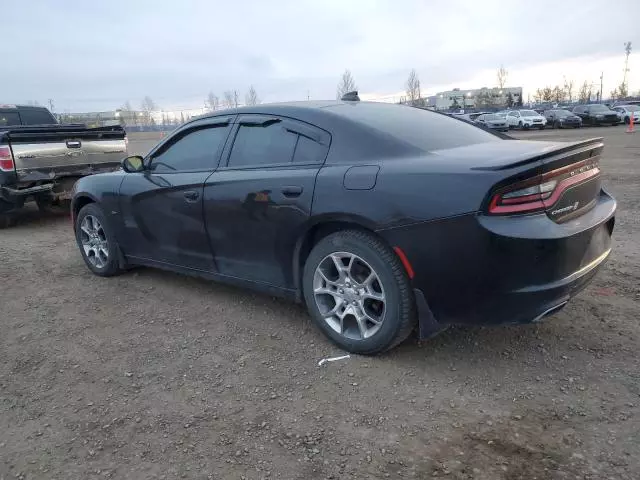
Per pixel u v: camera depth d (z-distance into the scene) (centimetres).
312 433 267
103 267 521
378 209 305
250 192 370
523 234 273
